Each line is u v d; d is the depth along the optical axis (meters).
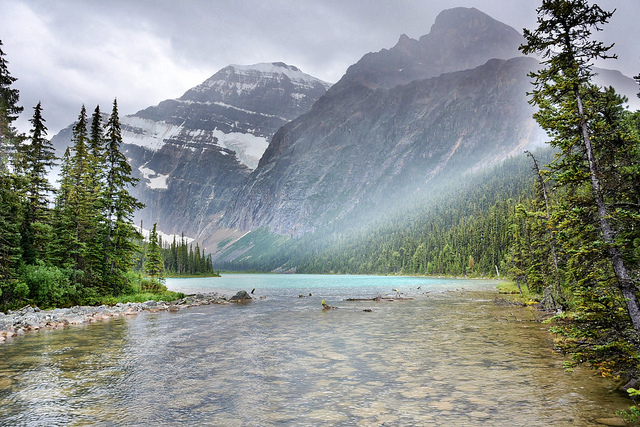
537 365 13.56
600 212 10.53
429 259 168.62
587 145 11.01
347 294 58.44
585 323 10.65
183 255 181.50
